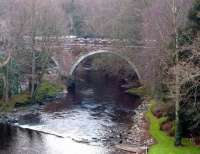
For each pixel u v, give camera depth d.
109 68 100.75
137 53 81.44
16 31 71.00
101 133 54.44
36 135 54.19
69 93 81.31
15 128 57.44
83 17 125.38
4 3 95.69
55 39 80.25
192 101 43.44
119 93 81.12
